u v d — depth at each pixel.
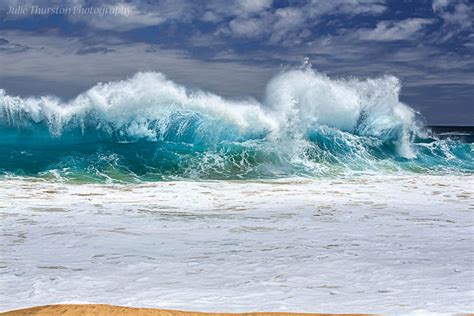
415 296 4.79
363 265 5.97
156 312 4.05
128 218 9.02
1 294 4.86
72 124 18.94
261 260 6.21
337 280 5.37
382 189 13.05
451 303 4.52
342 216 9.31
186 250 6.73
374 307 4.39
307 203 10.81
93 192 12.22
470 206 10.54
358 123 19.39
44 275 5.54
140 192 12.32
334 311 4.26
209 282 5.29
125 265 5.98
